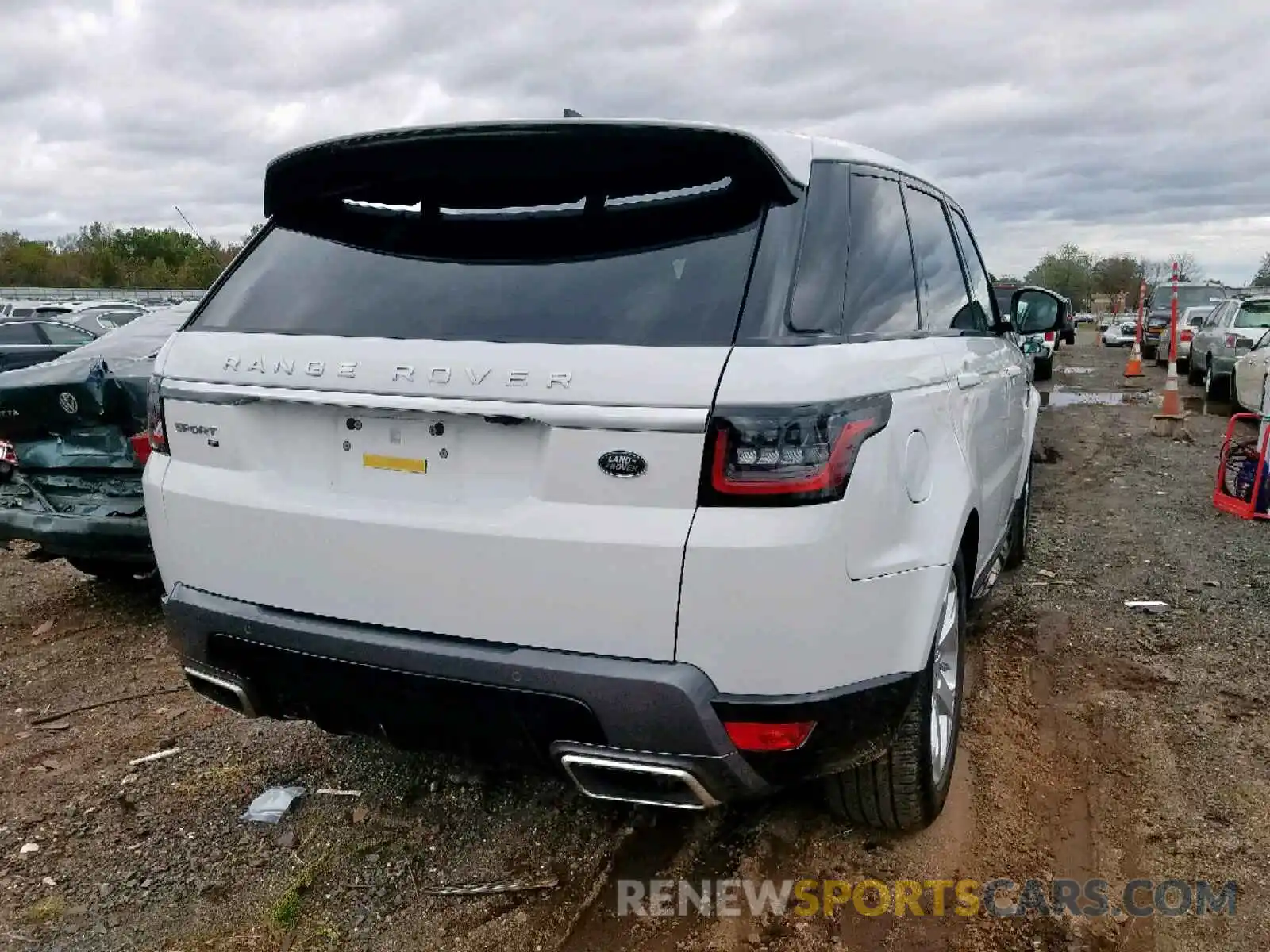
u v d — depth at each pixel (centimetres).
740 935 255
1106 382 2002
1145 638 461
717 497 205
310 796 325
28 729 379
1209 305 2183
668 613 209
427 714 236
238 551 257
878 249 270
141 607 525
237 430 257
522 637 222
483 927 260
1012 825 303
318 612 247
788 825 304
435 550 228
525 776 334
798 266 224
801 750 223
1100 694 398
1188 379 1880
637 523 209
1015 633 469
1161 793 320
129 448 462
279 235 285
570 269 231
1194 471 898
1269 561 584
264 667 255
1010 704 389
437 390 224
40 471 476
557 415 212
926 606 244
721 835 298
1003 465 399
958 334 338
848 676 223
